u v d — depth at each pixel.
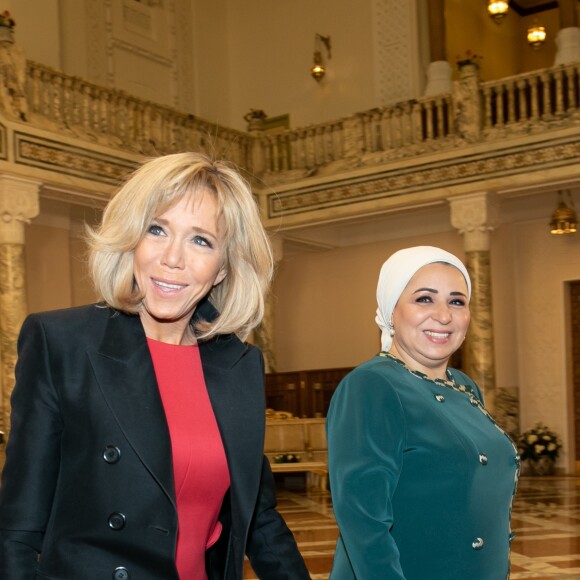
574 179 11.48
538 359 14.08
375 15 15.16
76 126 11.41
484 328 12.13
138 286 1.88
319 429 12.49
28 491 1.66
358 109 15.37
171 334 1.95
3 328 10.43
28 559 1.65
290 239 14.76
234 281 2.01
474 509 2.06
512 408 14.16
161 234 1.85
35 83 10.93
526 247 14.30
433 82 14.06
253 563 2.04
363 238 15.93
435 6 14.15
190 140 13.27
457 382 2.48
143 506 1.70
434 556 2.04
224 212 1.91
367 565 1.92
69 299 13.45
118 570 1.66
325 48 15.80
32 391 1.71
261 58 16.73
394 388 2.12
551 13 18.44
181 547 1.82
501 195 12.39
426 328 2.28
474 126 12.24
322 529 8.38
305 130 14.03
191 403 1.89
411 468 2.07
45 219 13.13
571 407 13.85
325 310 16.30
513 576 6.11
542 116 11.70
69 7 14.00
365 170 13.28
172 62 16.05
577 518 8.84
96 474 1.69
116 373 1.76
